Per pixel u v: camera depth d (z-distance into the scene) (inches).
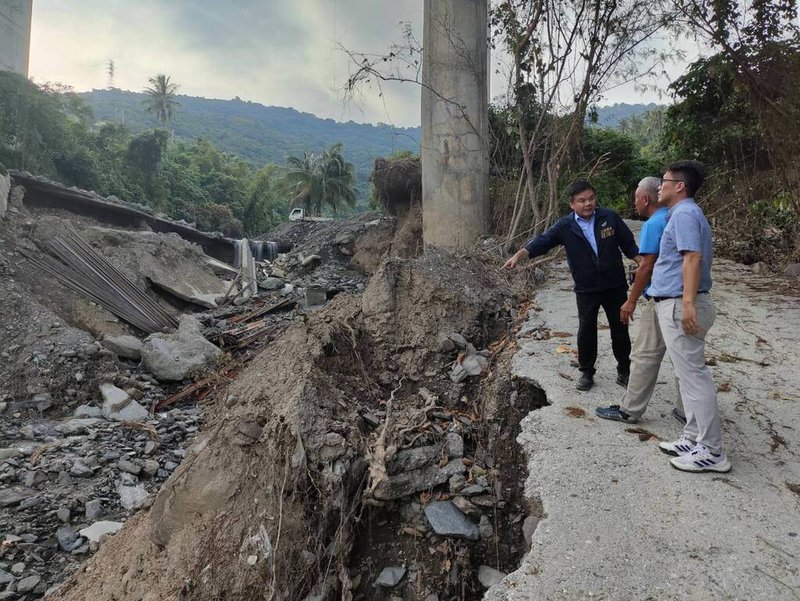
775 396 167.5
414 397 197.2
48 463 277.6
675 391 165.5
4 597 197.0
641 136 932.0
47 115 1180.5
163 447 308.7
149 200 1705.2
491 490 153.9
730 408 162.1
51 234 501.7
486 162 413.1
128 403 356.2
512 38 385.1
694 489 123.2
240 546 146.2
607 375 185.9
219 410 234.4
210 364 420.8
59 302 451.2
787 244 354.6
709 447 128.6
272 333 481.4
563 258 360.8
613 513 116.2
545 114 389.4
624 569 101.0
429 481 155.6
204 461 174.6
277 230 1132.5
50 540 229.0
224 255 786.8
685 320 122.6
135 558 173.6
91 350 385.4
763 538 107.4
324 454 152.9
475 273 260.7
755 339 215.2
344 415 169.0
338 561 139.5
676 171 131.9
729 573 99.0
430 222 411.5
